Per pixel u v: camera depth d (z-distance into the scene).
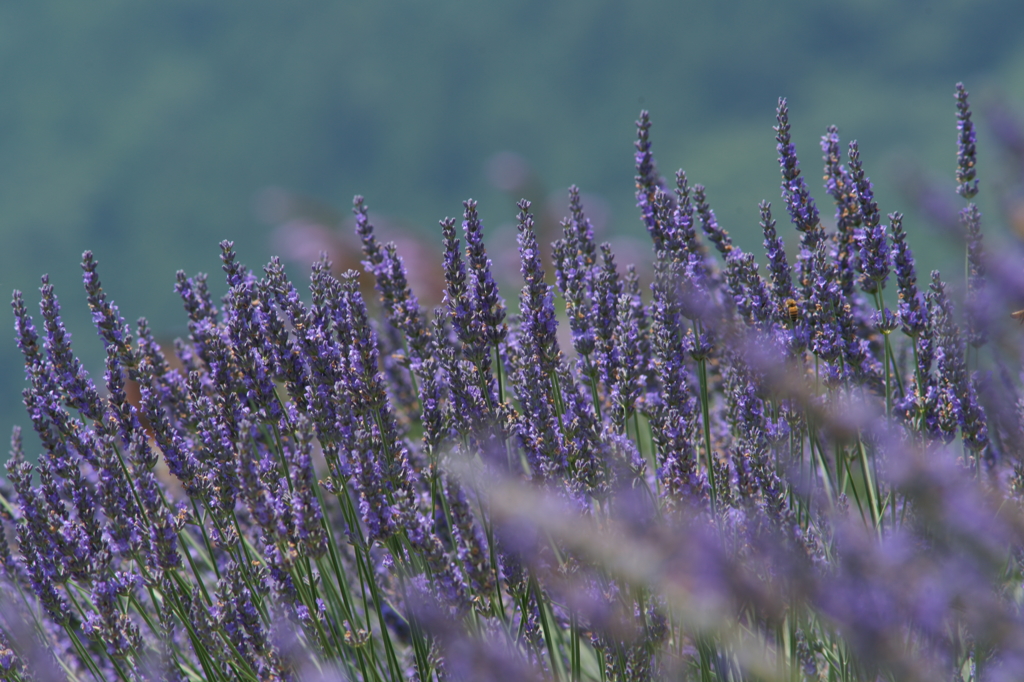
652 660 9.16
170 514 9.64
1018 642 6.59
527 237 10.41
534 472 9.63
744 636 8.98
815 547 9.25
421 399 9.89
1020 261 6.60
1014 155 6.12
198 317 11.90
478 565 9.15
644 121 12.06
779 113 10.94
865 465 10.43
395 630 11.79
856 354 10.46
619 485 9.34
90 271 10.32
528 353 10.35
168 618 9.64
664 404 10.36
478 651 7.39
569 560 9.02
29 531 9.69
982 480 10.34
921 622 6.96
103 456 9.47
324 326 10.18
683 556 5.99
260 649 9.35
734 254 11.52
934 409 10.07
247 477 9.32
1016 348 7.16
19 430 12.24
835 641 9.55
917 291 10.44
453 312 10.07
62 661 11.54
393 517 9.37
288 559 9.59
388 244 11.39
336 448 9.75
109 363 10.39
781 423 9.73
